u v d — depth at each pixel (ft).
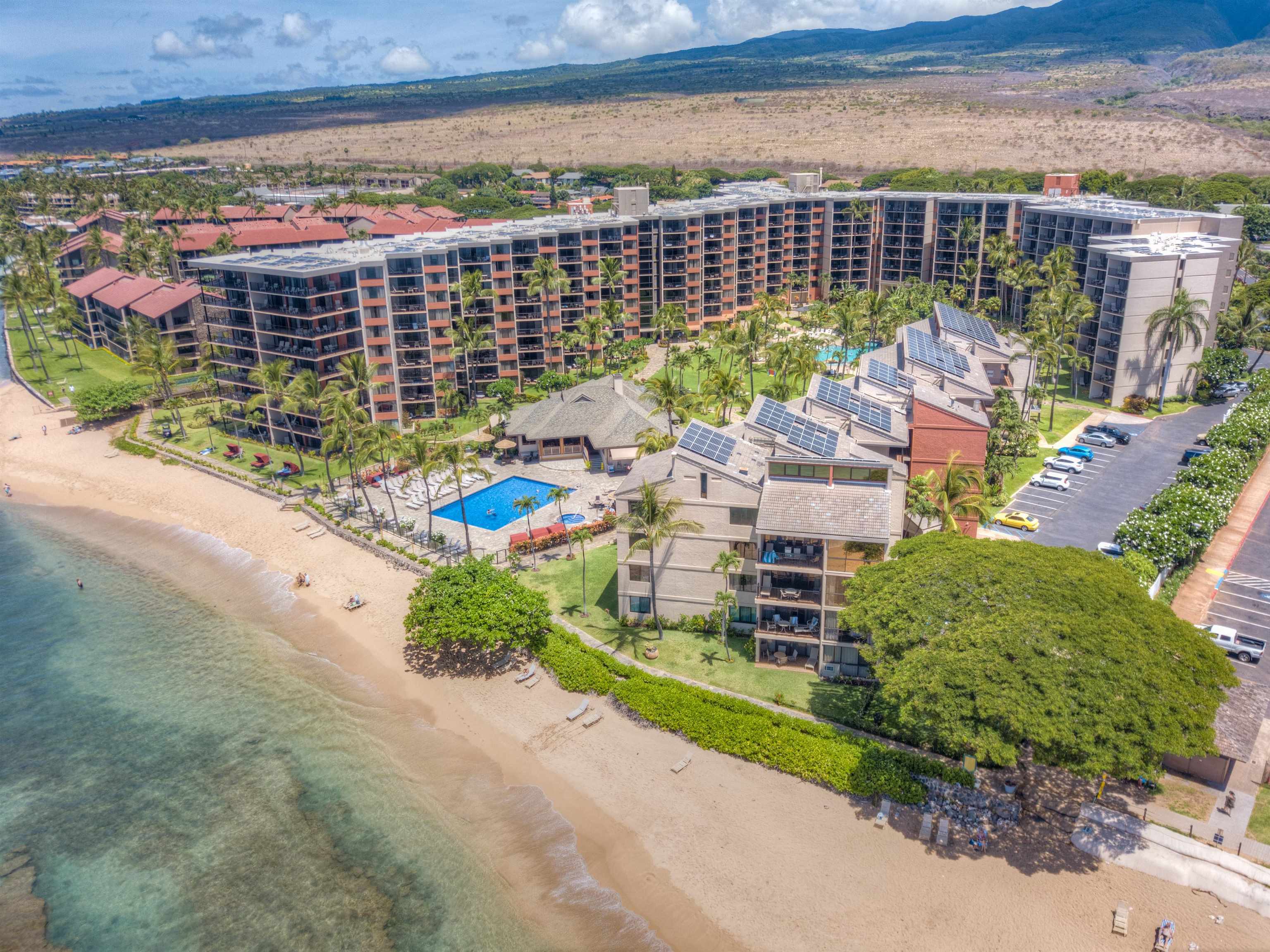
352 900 172.55
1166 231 522.06
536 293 485.97
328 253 441.27
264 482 380.58
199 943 164.45
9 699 241.14
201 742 221.46
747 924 161.99
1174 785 185.78
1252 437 352.90
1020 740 165.27
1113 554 282.36
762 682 226.58
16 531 358.84
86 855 186.50
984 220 630.33
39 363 595.88
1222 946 151.74
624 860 177.78
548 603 260.21
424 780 204.23
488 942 161.89
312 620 278.46
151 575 315.99
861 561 216.54
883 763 191.42
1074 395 476.54
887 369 323.78
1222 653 178.60
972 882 167.32
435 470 373.61
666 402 334.85
